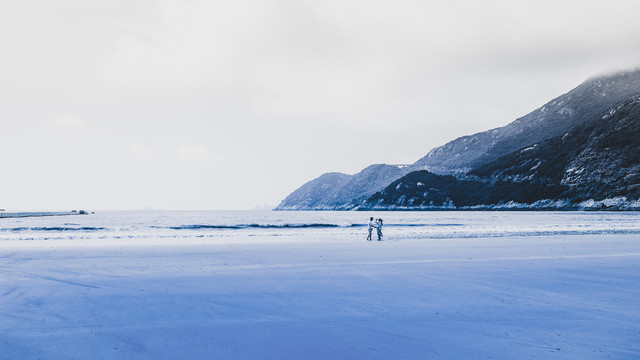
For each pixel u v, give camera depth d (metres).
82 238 24.80
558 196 182.00
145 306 6.62
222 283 8.88
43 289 8.09
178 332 5.11
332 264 12.23
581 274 9.99
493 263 12.25
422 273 10.28
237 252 15.97
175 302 6.94
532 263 12.19
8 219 86.31
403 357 4.16
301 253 15.60
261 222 67.00
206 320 5.72
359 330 5.21
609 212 133.62
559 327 5.31
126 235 27.23
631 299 7.07
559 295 7.45
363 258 13.80
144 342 4.68
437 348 4.46
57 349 4.41
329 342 4.69
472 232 30.00
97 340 4.75
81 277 9.70
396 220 73.31
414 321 5.66
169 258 13.88
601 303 6.75
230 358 4.13
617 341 4.67
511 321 5.63
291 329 5.25
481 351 4.35
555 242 20.88
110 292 7.83
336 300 7.11
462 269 10.96
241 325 5.46
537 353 4.26
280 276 9.89
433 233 29.20
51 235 26.98
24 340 4.73
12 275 9.94
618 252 15.54
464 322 5.59
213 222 66.50
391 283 8.85
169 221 71.56
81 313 6.11
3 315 5.96
